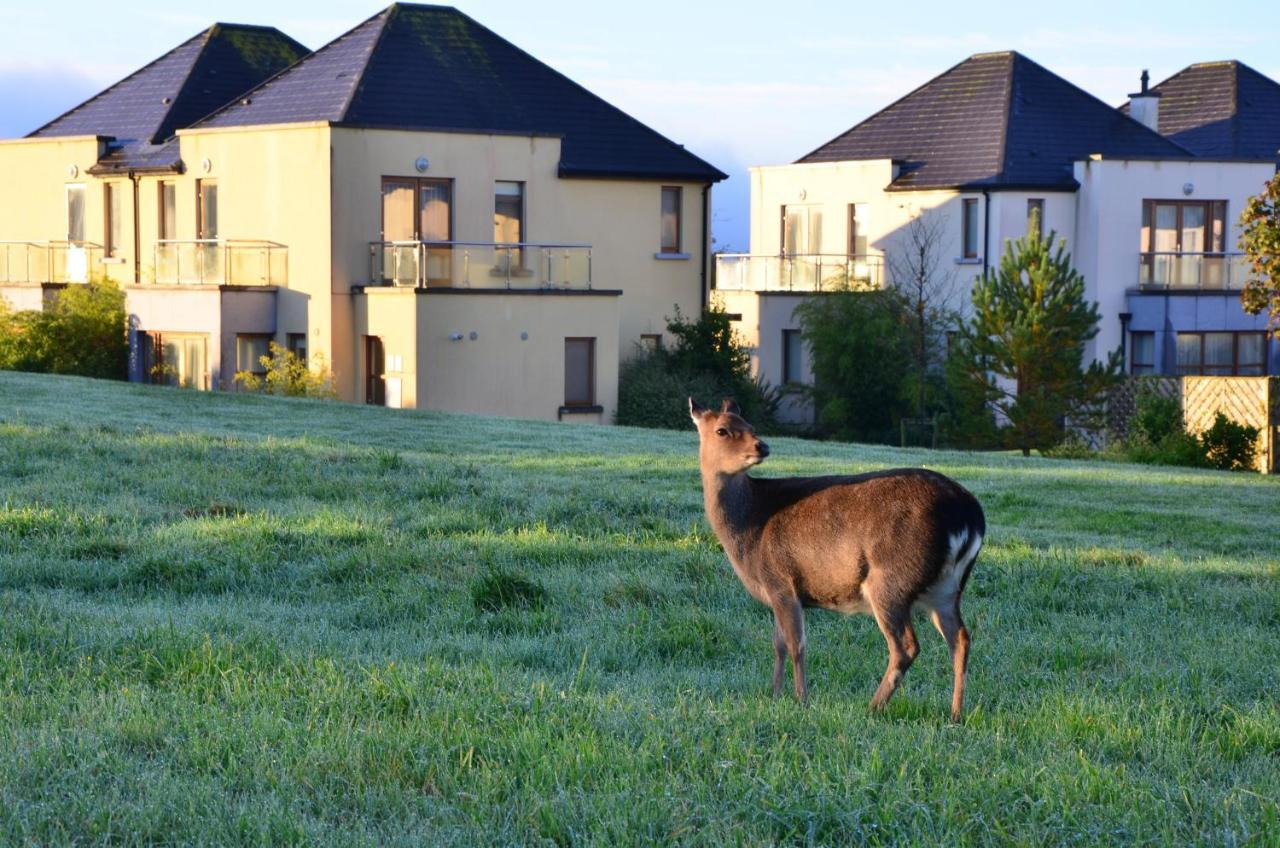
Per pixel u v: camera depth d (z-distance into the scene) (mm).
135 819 6531
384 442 22875
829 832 6562
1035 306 32562
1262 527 17703
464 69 42969
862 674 10297
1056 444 33406
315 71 42688
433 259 37969
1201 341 46781
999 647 11188
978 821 6711
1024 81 50531
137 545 13711
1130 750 8125
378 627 11562
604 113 44719
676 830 6520
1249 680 10125
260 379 38719
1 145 48438
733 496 9234
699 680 9953
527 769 7332
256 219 40375
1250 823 6844
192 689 8828
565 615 11969
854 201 50094
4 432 20156
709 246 45125
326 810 6781
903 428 40688
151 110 47812
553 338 39094
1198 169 47125
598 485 18484
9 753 7371
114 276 45312
